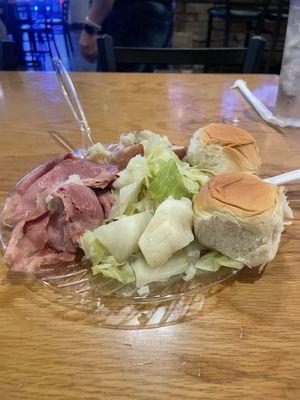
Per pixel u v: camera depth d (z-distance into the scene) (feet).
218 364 1.49
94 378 1.43
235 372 1.46
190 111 3.80
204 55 4.63
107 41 4.57
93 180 2.13
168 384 1.42
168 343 1.57
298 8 3.10
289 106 3.47
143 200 2.03
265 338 1.59
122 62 4.71
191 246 1.91
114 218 1.99
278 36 10.39
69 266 1.91
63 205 1.94
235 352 1.53
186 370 1.47
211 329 1.63
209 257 1.88
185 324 1.65
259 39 4.59
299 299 1.78
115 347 1.55
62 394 1.38
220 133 2.46
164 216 1.82
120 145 2.75
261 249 1.78
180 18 11.25
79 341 1.57
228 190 1.84
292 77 3.32
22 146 3.15
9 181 2.66
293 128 3.52
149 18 7.18
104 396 1.37
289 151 3.11
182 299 1.77
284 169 2.84
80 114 3.33
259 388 1.40
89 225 1.94
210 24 10.93
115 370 1.46
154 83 4.44
